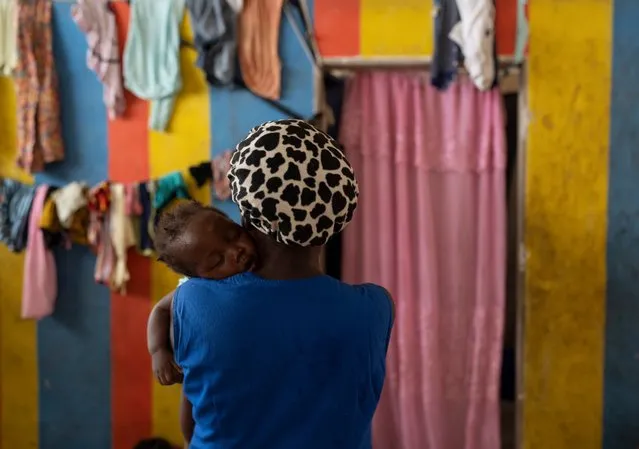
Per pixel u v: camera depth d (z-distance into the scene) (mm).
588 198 2648
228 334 977
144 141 2686
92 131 2691
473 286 2715
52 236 2637
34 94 2627
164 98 2637
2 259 2711
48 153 2625
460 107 2664
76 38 2660
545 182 2648
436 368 2674
